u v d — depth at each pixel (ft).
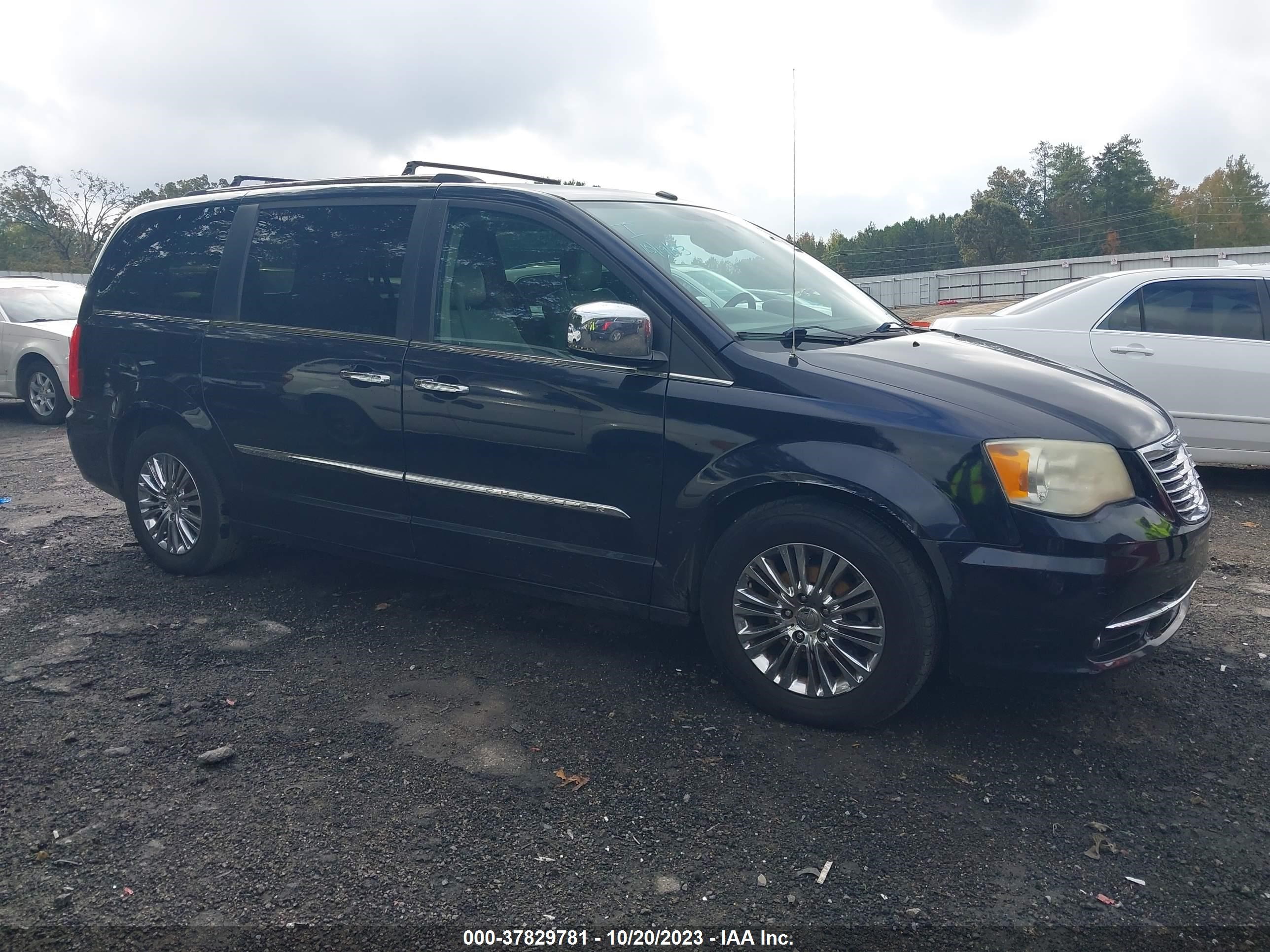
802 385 11.10
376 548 14.33
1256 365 22.13
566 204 12.85
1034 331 24.35
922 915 8.29
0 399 42.22
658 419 11.65
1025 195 335.88
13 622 14.83
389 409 13.57
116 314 16.85
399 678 12.79
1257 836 9.34
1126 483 10.54
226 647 13.82
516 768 10.56
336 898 8.50
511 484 12.74
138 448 16.66
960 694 12.28
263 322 15.03
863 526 10.71
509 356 12.69
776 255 15.26
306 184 15.24
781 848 9.18
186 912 8.32
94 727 11.52
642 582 12.12
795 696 11.39
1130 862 8.96
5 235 176.14
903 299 173.06
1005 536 10.24
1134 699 12.16
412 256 13.71
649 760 10.71
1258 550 18.52
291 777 10.39
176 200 16.74
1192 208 306.14
